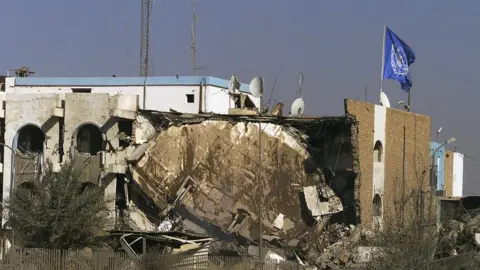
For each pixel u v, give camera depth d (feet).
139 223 139.13
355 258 134.62
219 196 139.74
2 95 152.46
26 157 148.25
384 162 153.99
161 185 138.41
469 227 141.08
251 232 136.05
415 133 166.40
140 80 178.50
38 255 118.52
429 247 110.01
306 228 140.67
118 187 142.51
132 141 142.41
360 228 142.00
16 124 148.77
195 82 175.01
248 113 157.38
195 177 140.36
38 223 123.44
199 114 144.66
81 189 141.18
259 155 136.77
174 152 140.87
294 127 149.38
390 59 164.66
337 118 144.87
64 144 145.28
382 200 151.74
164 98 176.55
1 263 119.14
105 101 144.15
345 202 146.20
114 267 114.52
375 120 150.92
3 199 139.54
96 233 126.11
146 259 113.39
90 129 145.48
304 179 145.38
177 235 123.03
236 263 114.73
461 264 122.01
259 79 156.46
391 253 111.65
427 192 147.54
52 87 183.42
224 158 142.51
